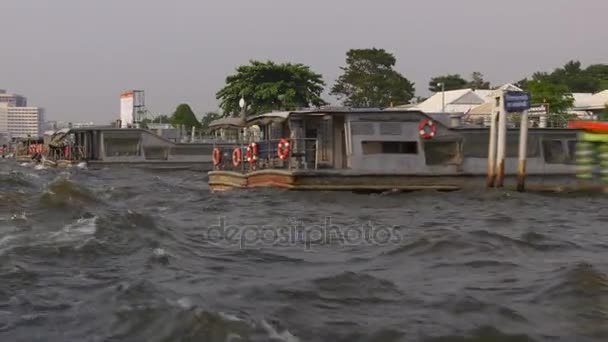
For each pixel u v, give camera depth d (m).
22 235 13.47
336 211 20.16
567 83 114.38
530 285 10.14
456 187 26.14
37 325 8.11
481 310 8.84
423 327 8.15
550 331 8.11
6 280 10.06
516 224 17.47
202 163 48.31
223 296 9.35
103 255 11.95
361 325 8.21
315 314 8.65
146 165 47.34
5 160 72.19
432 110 67.94
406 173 25.70
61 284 9.94
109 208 18.64
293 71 74.00
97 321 8.20
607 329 8.20
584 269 10.59
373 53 89.31
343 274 10.57
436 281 10.50
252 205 21.64
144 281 9.79
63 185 19.95
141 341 7.52
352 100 87.44
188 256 12.34
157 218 16.67
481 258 12.18
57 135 54.84
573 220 18.70
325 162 27.81
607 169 27.70
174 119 91.12
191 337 7.49
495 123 25.56
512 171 27.12
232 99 75.06
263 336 7.57
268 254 12.72
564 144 27.66
